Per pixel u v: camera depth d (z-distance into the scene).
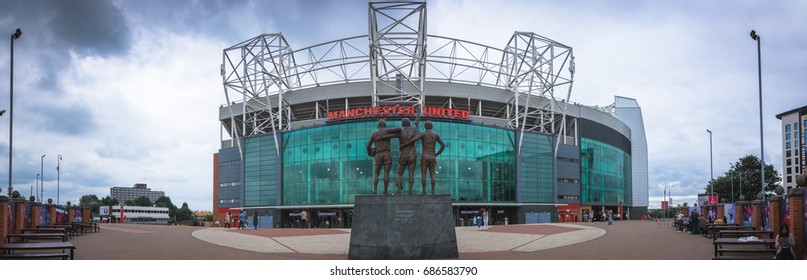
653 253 27.81
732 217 48.62
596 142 112.94
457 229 53.28
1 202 25.61
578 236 40.56
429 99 96.50
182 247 32.47
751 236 28.23
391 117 83.81
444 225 25.39
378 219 24.84
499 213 92.56
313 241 36.69
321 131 87.81
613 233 44.44
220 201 104.06
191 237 41.09
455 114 86.12
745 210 42.59
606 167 116.25
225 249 31.45
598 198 111.38
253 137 96.25
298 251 30.62
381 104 90.88
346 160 85.19
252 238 39.62
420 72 86.88
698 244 33.25
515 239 38.12
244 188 96.50
